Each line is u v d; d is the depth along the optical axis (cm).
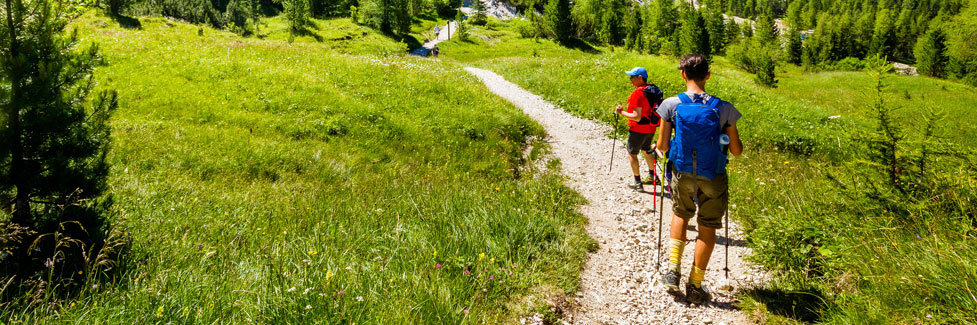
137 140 888
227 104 1270
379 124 1205
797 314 370
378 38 7038
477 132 1226
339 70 1750
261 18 7794
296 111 1266
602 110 1672
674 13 11588
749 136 1417
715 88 2095
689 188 385
